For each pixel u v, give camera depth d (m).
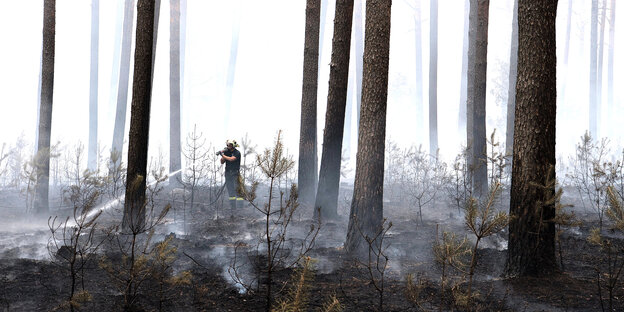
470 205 4.13
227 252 7.30
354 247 7.42
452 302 4.83
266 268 6.25
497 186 4.17
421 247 7.84
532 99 5.85
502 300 4.93
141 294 5.11
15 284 5.34
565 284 5.58
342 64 10.64
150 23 8.81
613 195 4.52
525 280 5.72
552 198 5.71
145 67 8.69
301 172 12.31
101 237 7.89
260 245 7.93
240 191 4.71
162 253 4.59
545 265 5.89
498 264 6.68
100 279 5.63
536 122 5.84
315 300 5.07
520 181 5.95
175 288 5.37
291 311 3.45
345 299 5.11
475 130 13.18
